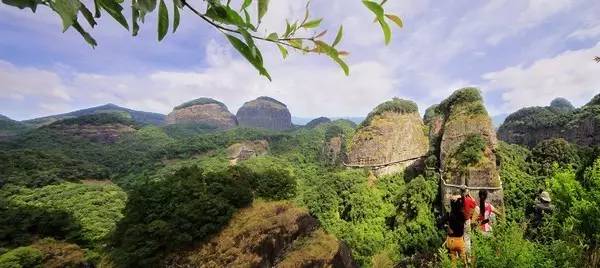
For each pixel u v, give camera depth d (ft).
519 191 184.14
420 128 312.71
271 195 137.28
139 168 370.94
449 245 22.04
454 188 190.29
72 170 245.24
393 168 278.87
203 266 102.01
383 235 205.77
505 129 426.92
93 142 482.69
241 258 104.22
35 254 111.45
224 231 110.73
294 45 4.39
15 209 135.03
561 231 28.02
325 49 4.46
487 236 22.31
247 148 411.13
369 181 266.77
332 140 424.46
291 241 120.47
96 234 145.07
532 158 214.07
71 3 3.04
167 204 109.81
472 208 21.57
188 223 103.30
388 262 161.17
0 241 118.21
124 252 99.96
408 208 209.36
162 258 101.09
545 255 22.25
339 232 207.51
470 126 213.87
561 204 31.63
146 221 106.52
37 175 220.43
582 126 293.64
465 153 197.26
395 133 288.10
